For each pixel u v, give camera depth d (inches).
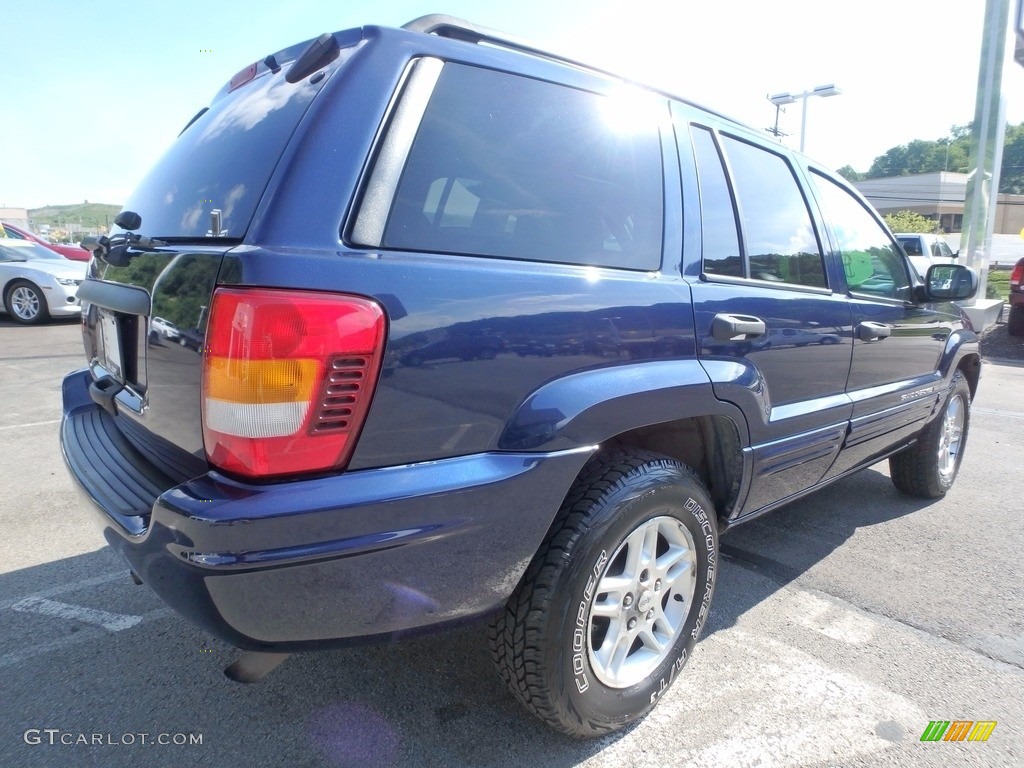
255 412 56.0
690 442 94.4
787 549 136.2
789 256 108.3
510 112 75.1
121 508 66.0
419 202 65.9
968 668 96.8
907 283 143.9
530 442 67.4
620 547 76.5
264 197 61.6
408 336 60.1
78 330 420.8
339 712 85.0
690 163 92.7
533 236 73.5
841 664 97.0
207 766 75.9
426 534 61.4
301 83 71.2
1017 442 222.4
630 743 80.8
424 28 73.2
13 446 189.5
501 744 80.0
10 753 77.2
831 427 112.6
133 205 96.1
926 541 140.8
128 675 91.6
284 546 56.1
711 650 100.1
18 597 110.7
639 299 78.4
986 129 481.1
